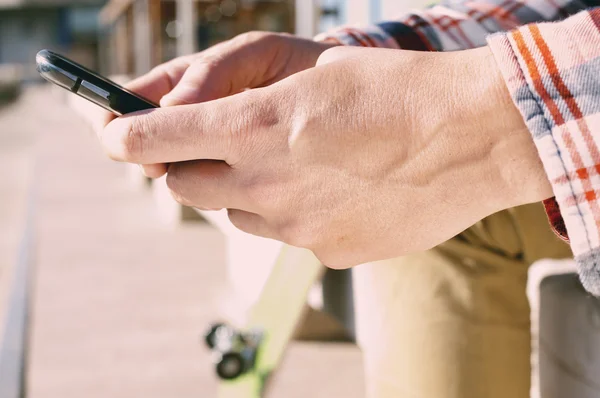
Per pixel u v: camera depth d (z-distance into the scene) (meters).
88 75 0.57
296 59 0.79
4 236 4.59
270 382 1.38
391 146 0.51
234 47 0.76
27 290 2.69
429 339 0.88
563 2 0.79
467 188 0.51
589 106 0.47
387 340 0.92
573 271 0.82
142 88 0.79
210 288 2.80
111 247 3.54
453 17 0.81
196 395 1.89
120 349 2.22
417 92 0.51
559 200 0.48
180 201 0.56
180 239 3.70
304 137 0.51
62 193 5.18
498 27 0.79
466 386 0.88
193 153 0.51
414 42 0.79
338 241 0.54
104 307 2.63
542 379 0.82
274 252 1.67
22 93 26.84
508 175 0.50
